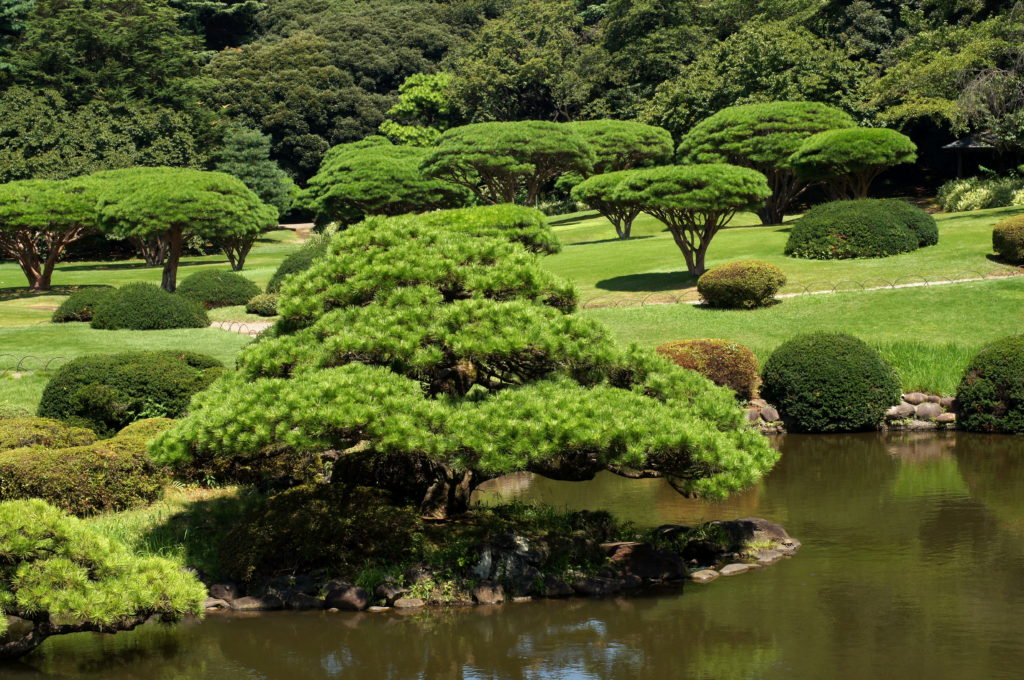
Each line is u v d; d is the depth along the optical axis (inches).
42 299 1563.7
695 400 421.7
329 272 431.5
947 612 338.3
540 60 2805.1
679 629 334.0
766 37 2172.7
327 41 3516.2
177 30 2987.2
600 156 2293.3
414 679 297.3
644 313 1040.8
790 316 979.3
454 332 392.8
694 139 1942.7
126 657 324.8
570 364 417.7
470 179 2364.7
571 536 416.8
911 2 2252.7
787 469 604.7
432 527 425.1
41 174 2338.8
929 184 2284.7
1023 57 1651.1
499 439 354.6
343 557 393.7
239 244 1893.5
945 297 973.2
